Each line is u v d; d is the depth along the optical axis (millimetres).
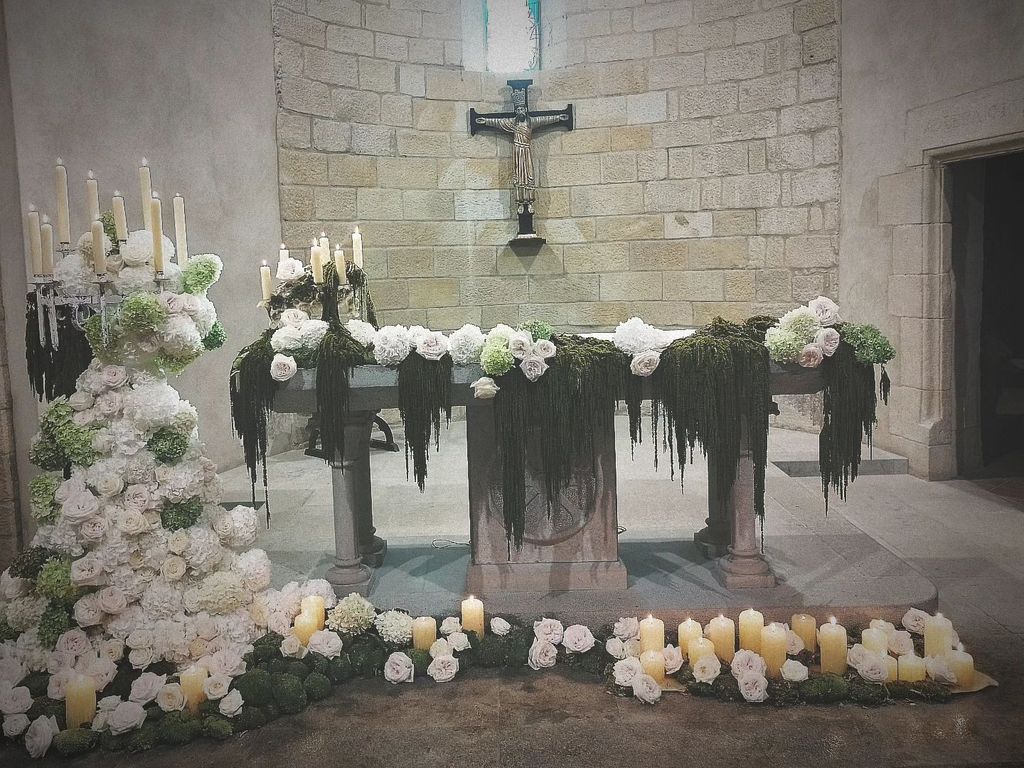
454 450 6527
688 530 4270
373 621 3170
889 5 5602
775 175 6641
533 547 3443
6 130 4367
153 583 3051
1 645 3055
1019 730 2602
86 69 4906
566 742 2607
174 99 5496
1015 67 4691
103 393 3082
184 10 5555
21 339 4324
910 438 5633
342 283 3576
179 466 3111
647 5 7074
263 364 3275
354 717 2787
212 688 2785
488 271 7516
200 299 3189
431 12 7156
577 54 7340
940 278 5418
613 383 3232
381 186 7027
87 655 2969
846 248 6172
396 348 3215
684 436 3213
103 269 2900
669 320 7289
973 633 3281
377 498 5180
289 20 6320
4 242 4312
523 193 7293
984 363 5688
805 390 3305
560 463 3242
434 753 2566
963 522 4660
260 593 3277
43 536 3072
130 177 5188
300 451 6613
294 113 6406
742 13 6676
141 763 2562
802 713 2740
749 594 3342
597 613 3252
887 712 2730
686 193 7098
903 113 5555
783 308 6684
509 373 3215
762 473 3285
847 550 3816
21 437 4344
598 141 7348
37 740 2588
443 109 7277
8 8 4422
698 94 6957
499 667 3094
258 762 2545
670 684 2930
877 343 3230
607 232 7410
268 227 6250
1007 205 5777
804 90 6371
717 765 2469
